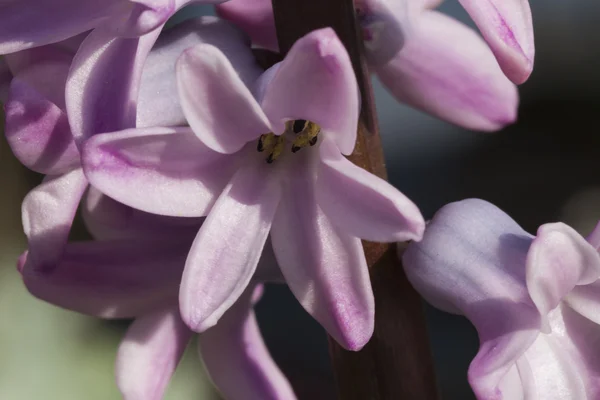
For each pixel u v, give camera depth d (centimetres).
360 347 24
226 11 26
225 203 25
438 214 26
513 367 25
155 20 24
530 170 65
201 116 24
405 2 27
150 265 26
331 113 24
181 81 24
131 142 24
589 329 26
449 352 56
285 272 25
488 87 28
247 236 25
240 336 28
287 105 24
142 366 26
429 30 27
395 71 27
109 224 26
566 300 26
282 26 25
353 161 25
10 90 25
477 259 25
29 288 26
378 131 26
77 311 26
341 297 24
